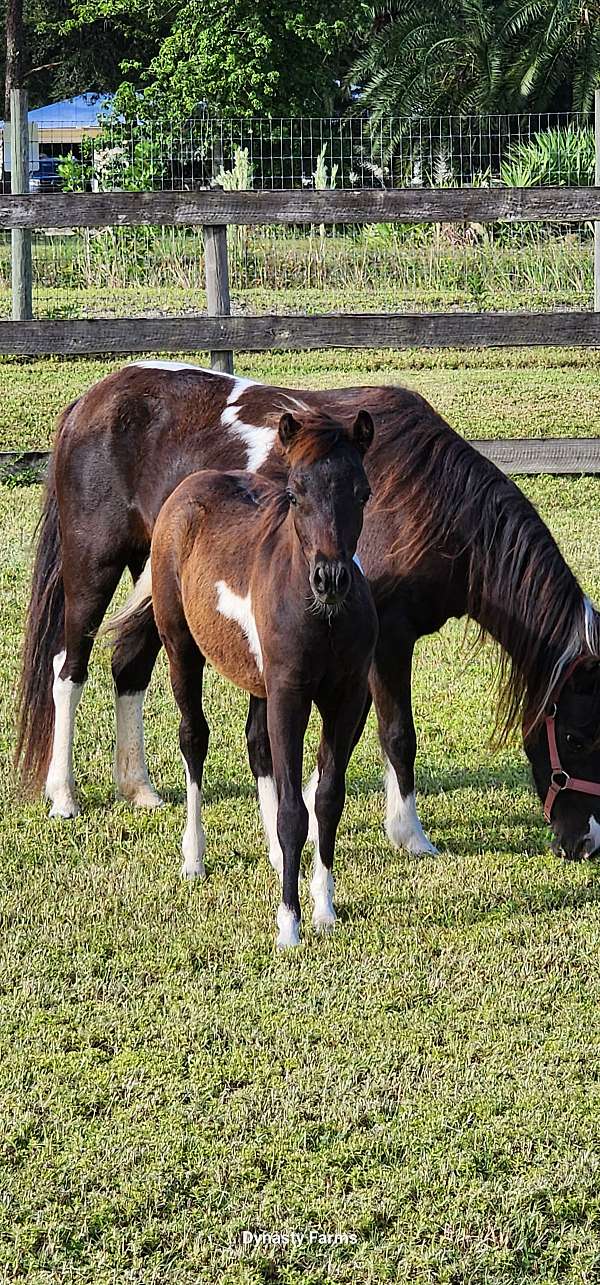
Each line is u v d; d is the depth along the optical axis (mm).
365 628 4129
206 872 4883
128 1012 3928
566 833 4805
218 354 9383
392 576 4906
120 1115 3455
